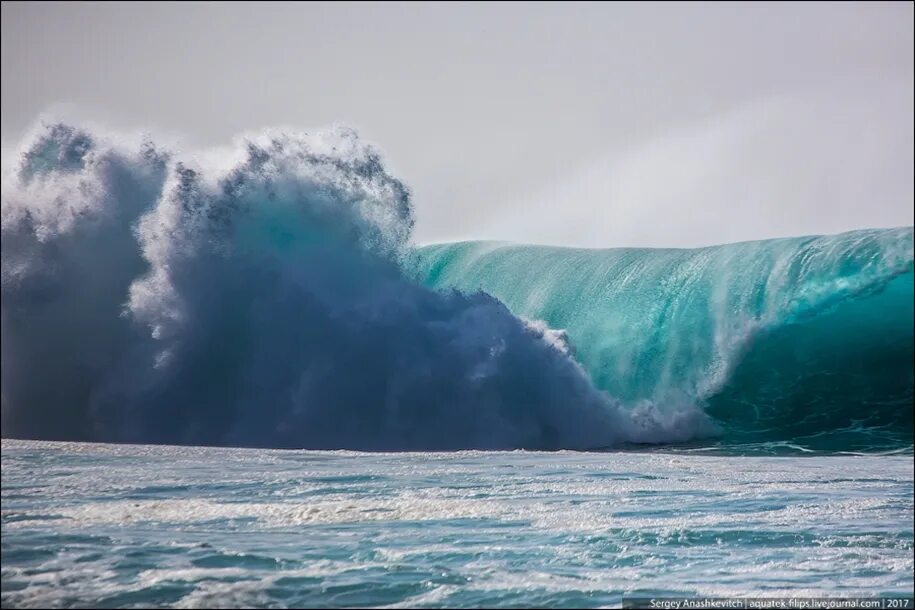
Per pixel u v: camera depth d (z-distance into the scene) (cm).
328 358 9562
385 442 9544
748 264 10919
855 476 6938
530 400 9981
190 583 3675
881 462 8088
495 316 10194
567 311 11338
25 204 9819
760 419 10262
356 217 10150
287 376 9481
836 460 8312
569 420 10081
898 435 9756
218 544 4247
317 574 3841
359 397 9556
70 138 10075
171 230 9631
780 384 10350
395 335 9781
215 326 9488
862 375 10181
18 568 3816
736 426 10338
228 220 9744
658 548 4434
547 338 10325
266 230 9825
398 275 10162
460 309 10169
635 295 11169
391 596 3625
